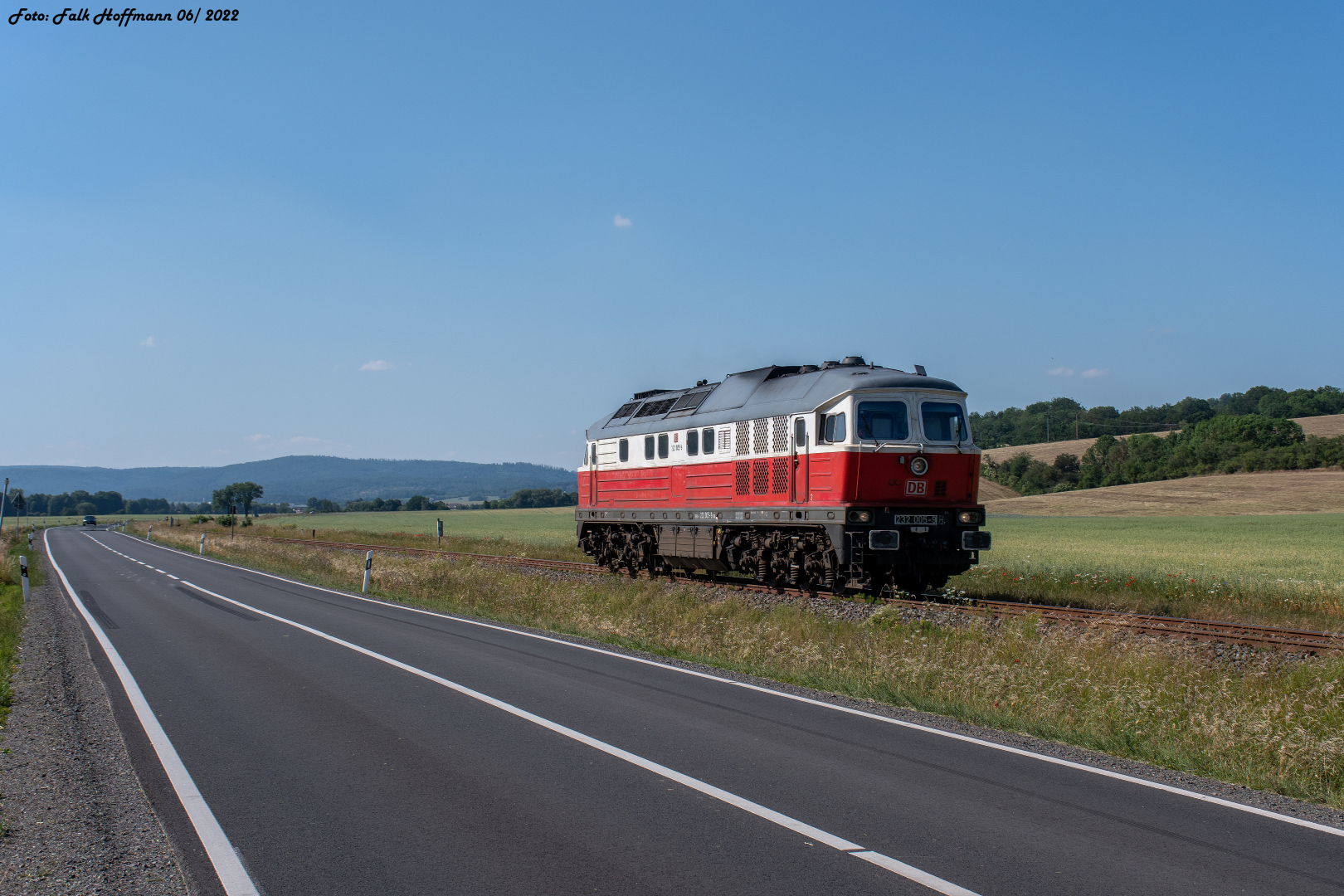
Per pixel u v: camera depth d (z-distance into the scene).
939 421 19.14
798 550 20.23
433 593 23.27
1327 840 5.89
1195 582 21.23
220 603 21.17
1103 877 5.22
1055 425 157.12
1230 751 8.24
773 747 8.01
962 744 8.20
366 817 6.25
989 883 5.14
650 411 26.03
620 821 6.13
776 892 5.01
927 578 19.58
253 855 5.60
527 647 13.83
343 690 10.50
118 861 5.51
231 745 8.16
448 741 8.21
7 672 11.98
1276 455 96.25
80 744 8.25
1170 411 164.62
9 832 6.03
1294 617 17.41
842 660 12.51
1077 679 10.57
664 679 11.16
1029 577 23.39
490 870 5.33
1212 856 5.56
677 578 24.75
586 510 28.48
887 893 5.00
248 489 155.62
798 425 19.69
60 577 31.64
